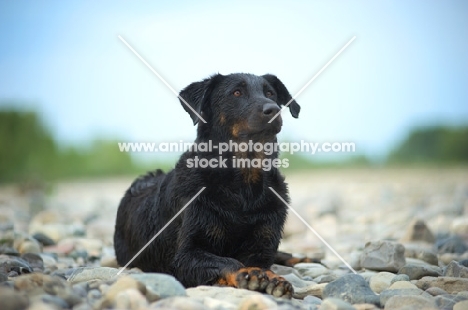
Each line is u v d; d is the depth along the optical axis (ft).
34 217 13.10
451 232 10.84
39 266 8.02
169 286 6.08
